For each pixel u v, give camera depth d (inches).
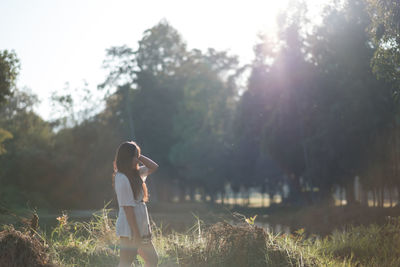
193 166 2252.7
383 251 369.1
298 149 1451.8
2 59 877.2
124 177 181.5
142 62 2310.5
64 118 2222.0
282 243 259.9
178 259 246.4
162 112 2310.5
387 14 423.8
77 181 1833.2
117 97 2358.5
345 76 1098.1
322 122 1203.9
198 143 2225.6
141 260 244.1
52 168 1779.0
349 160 1165.1
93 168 1910.7
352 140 1131.3
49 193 1737.2
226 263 237.8
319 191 1326.3
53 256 236.1
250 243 241.6
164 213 1648.6
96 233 283.6
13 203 1337.4
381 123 1045.2
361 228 468.8
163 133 2308.1
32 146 1939.0
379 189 1109.7
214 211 1695.4
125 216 186.4
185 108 2310.5
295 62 1347.2
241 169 2214.6
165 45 2361.0
